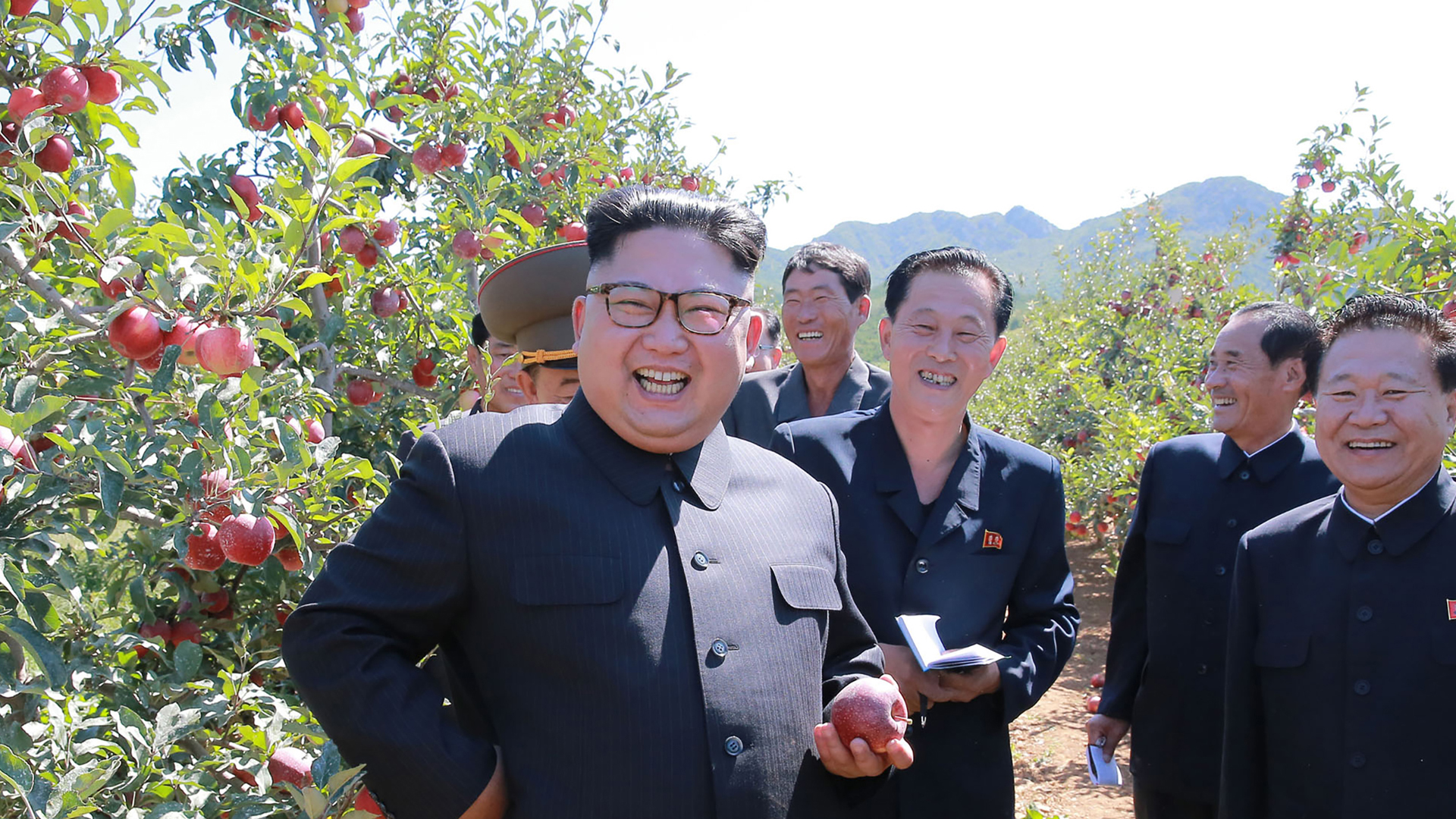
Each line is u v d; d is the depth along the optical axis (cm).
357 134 309
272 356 357
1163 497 283
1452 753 186
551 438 143
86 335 202
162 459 206
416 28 440
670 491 141
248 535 194
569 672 127
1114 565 814
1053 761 522
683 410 138
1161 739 270
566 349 210
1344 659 200
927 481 218
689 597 133
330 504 245
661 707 126
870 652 163
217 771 217
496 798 126
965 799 201
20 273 202
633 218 137
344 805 159
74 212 234
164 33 349
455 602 134
